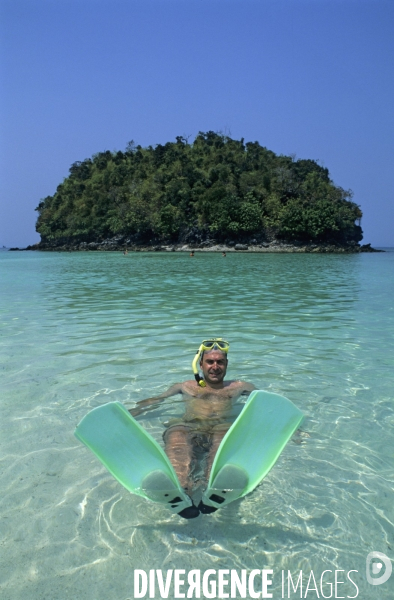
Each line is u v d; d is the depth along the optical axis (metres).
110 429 2.62
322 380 4.35
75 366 4.77
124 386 4.16
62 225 83.19
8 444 3.10
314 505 2.44
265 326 6.78
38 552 2.11
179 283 13.80
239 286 12.84
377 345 5.65
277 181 62.66
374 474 2.74
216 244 60.31
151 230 67.00
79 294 10.81
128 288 12.26
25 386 4.17
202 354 3.72
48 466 2.82
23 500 2.49
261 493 2.53
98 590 1.91
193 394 3.67
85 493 2.55
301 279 15.43
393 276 16.89
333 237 58.88
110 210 73.38
